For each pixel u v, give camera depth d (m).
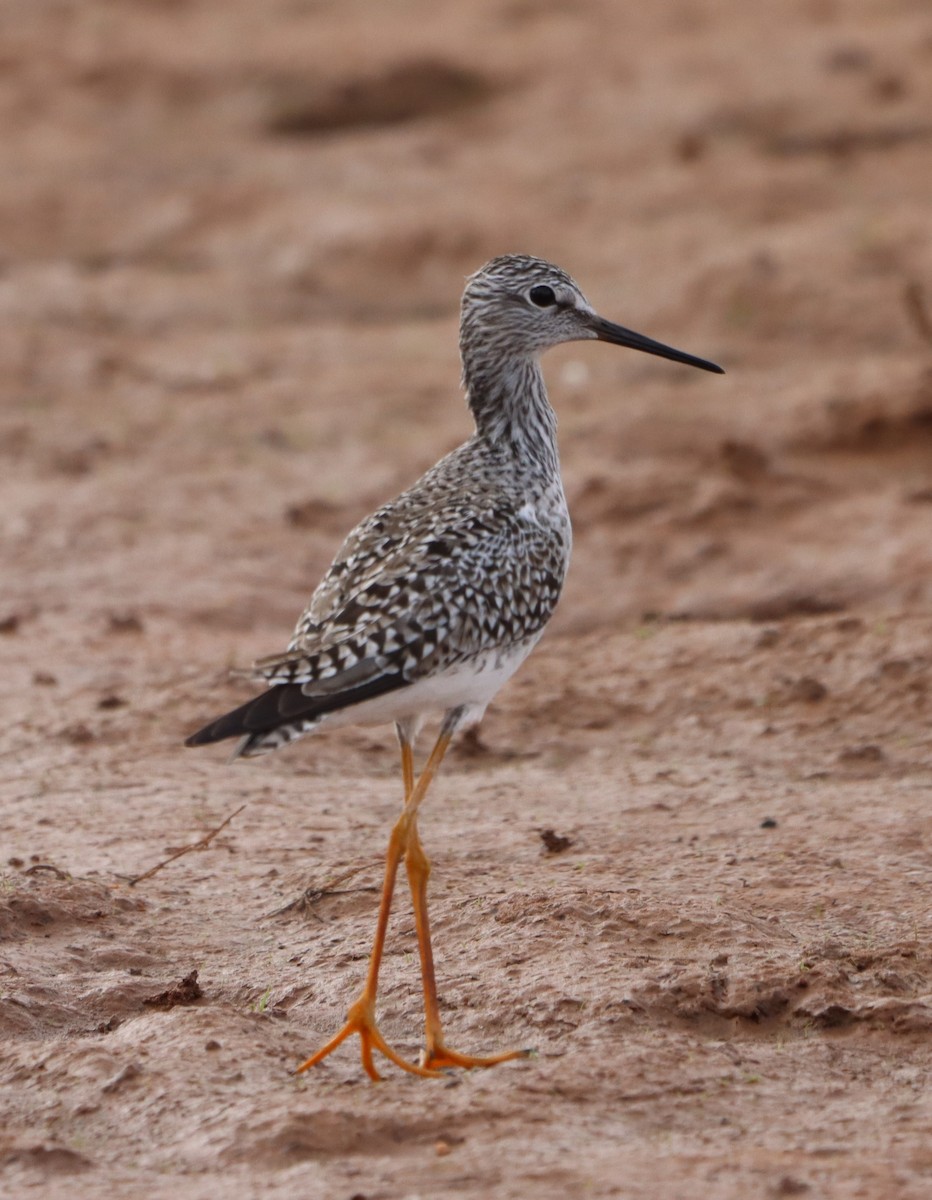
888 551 17.14
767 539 17.88
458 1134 7.00
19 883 9.84
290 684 7.74
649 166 31.97
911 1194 6.37
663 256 27.80
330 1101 7.25
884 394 20.97
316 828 11.02
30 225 32.81
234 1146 6.96
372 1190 6.52
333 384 24.16
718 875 9.90
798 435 20.77
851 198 29.58
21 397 23.48
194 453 21.03
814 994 8.18
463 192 31.64
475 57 39.31
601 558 17.72
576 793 11.79
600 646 14.81
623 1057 7.60
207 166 35.34
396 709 8.13
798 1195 6.36
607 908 9.11
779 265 26.31
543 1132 6.98
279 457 20.89
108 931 9.42
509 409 9.68
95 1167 6.97
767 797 11.43
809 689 13.35
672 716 13.43
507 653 8.57
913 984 8.47
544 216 30.11
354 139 36.03
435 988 8.05
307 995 8.65
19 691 13.84
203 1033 7.92
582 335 9.92
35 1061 7.76
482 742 13.10
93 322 27.84
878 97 34.16
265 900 9.90
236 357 25.69
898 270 25.89
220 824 11.09
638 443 20.92
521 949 8.73
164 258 31.53
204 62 40.31
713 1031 8.08
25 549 17.48
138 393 23.73
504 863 10.29
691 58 37.84
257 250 30.72
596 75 37.72
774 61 36.94
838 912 9.34
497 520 8.69
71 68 40.41
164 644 15.07
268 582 17.03
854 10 40.16
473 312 9.80
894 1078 7.59
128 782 11.95
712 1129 7.06
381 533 8.68
